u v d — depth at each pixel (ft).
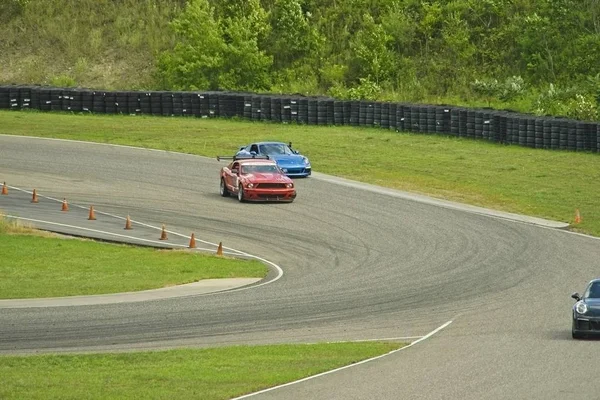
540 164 430.61
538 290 239.71
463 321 204.23
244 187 362.53
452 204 364.58
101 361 161.38
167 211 349.00
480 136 484.33
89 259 274.36
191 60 648.79
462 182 400.88
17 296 226.99
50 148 463.01
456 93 617.21
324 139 491.31
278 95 545.44
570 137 454.81
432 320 205.67
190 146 475.31
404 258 281.74
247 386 144.87
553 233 318.65
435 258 281.54
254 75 643.86
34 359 162.20
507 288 242.58
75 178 402.72
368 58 647.97
